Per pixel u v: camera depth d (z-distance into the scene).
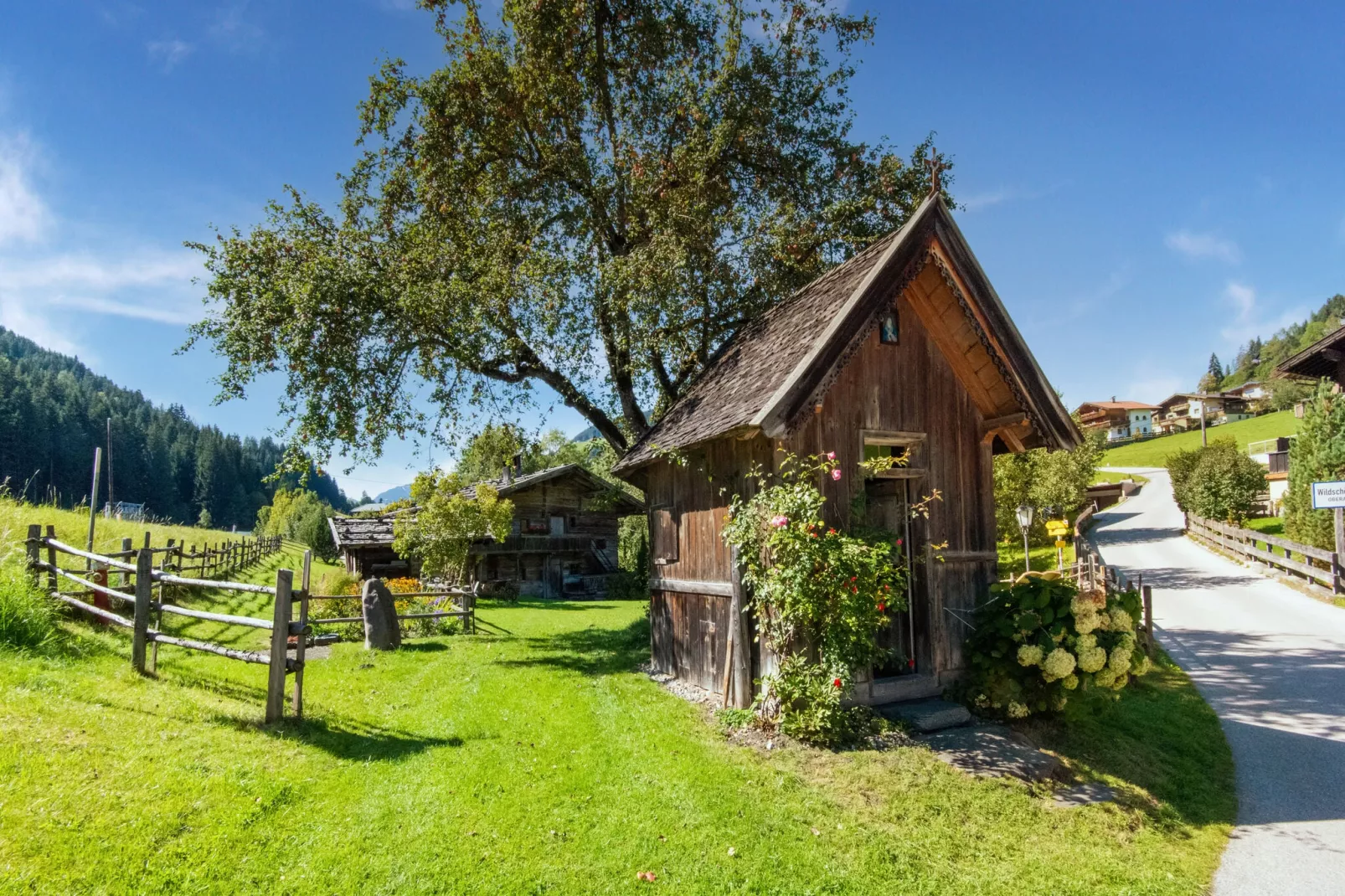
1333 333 23.27
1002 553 32.75
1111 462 74.69
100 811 4.94
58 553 12.07
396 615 13.36
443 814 5.68
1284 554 22.94
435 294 13.84
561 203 17.30
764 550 8.04
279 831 5.18
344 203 15.67
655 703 9.23
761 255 16.83
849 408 8.98
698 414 10.53
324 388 13.63
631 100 17.91
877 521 10.03
